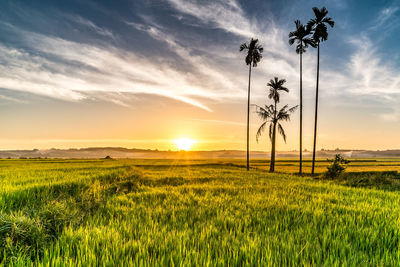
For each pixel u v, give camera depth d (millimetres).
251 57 32219
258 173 21547
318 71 26719
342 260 2996
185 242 3592
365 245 3652
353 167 44375
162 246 3418
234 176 16922
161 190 9734
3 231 3277
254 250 3320
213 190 9719
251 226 4664
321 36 25453
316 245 3518
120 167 20688
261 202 7051
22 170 16594
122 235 4023
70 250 3213
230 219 4934
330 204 6812
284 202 6883
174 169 29266
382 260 2982
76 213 5031
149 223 4730
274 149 32156
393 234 4152
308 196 8578
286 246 3418
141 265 2775
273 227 4434
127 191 9852
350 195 8953
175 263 2965
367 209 6117
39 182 8703
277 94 31938
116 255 3064
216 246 3514
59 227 4188
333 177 18641
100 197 7484
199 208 6137
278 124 31797
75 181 9258
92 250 3150
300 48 27797
